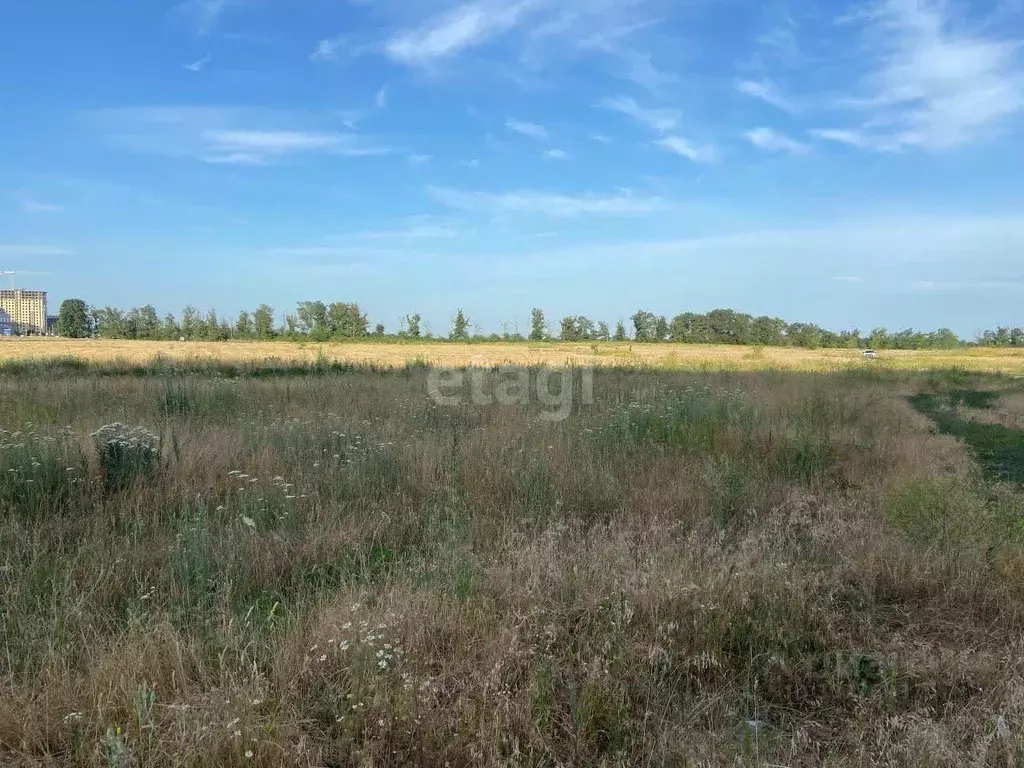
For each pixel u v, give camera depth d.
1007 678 3.20
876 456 8.21
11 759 2.49
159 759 2.48
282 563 4.36
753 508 5.77
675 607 3.64
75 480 5.67
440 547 4.34
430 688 2.88
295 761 2.48
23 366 21.78
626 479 6.62
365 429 8.38
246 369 20.94
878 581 4.32
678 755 2.64
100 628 3.44
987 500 5.86
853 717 2.96
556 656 3.26
